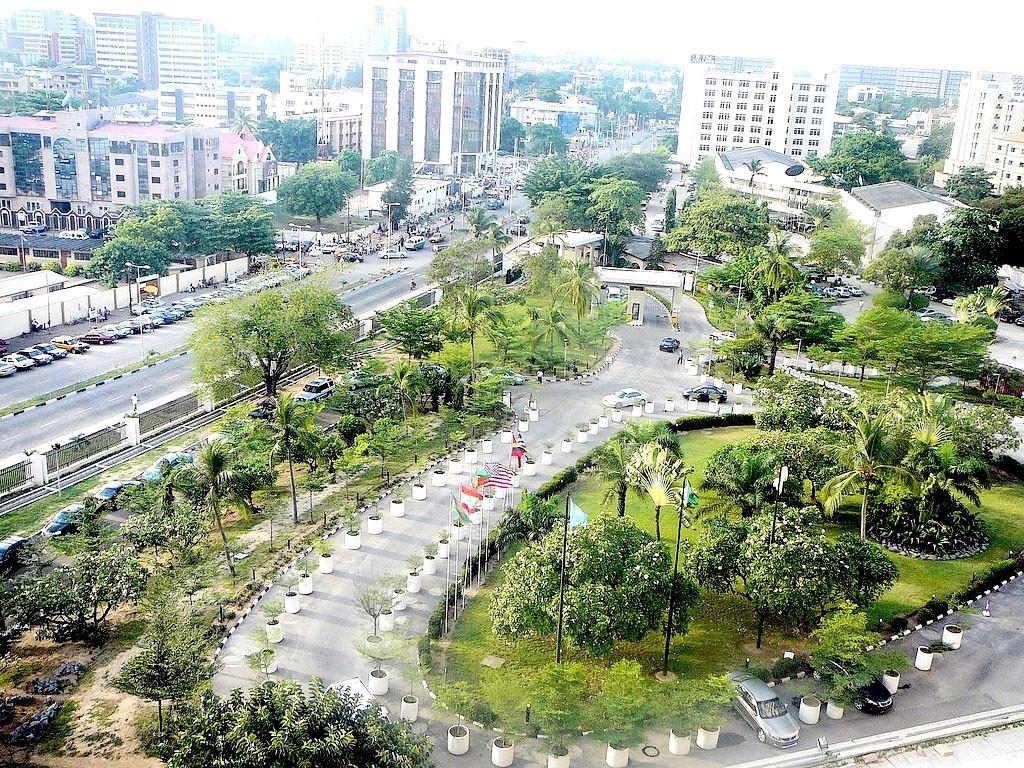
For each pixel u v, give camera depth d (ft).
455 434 345.72
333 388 394.52
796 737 190.70
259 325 362.74
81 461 315.58
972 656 222.69
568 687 190.80
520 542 269.03
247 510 269.64
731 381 424.87
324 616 230.68
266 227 633.61
